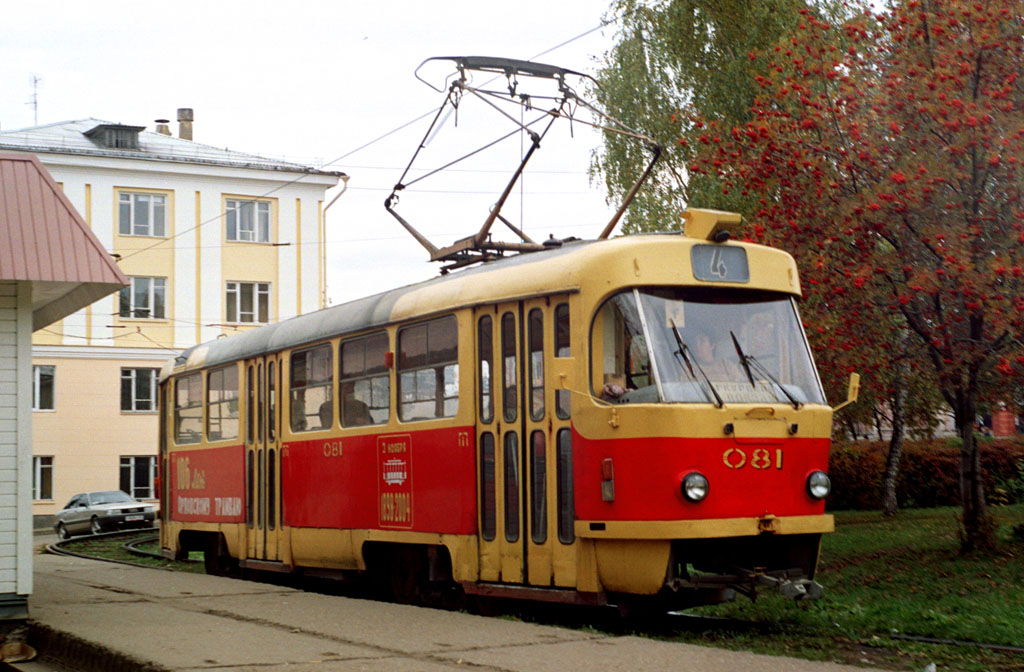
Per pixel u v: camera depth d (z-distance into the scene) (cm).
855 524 2164
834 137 1476
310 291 4738
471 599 1186
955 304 1386
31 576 1100
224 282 4628
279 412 1568
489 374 1133
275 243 4556
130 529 3725
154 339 4534
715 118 2138
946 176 1322
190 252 4588
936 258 1385
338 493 1395
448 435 1178
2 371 1110
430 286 1254
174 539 1953
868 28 1478
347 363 1398
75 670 924
